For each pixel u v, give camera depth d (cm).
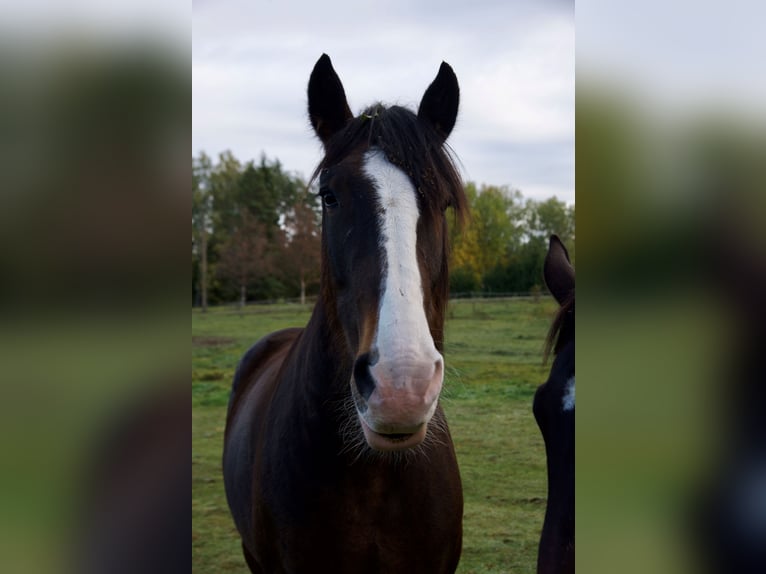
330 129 216
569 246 1303
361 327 163
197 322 1259
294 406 208
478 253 1215
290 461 203
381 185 172
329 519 198
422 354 147
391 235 164
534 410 195
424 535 205
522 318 988
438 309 186
